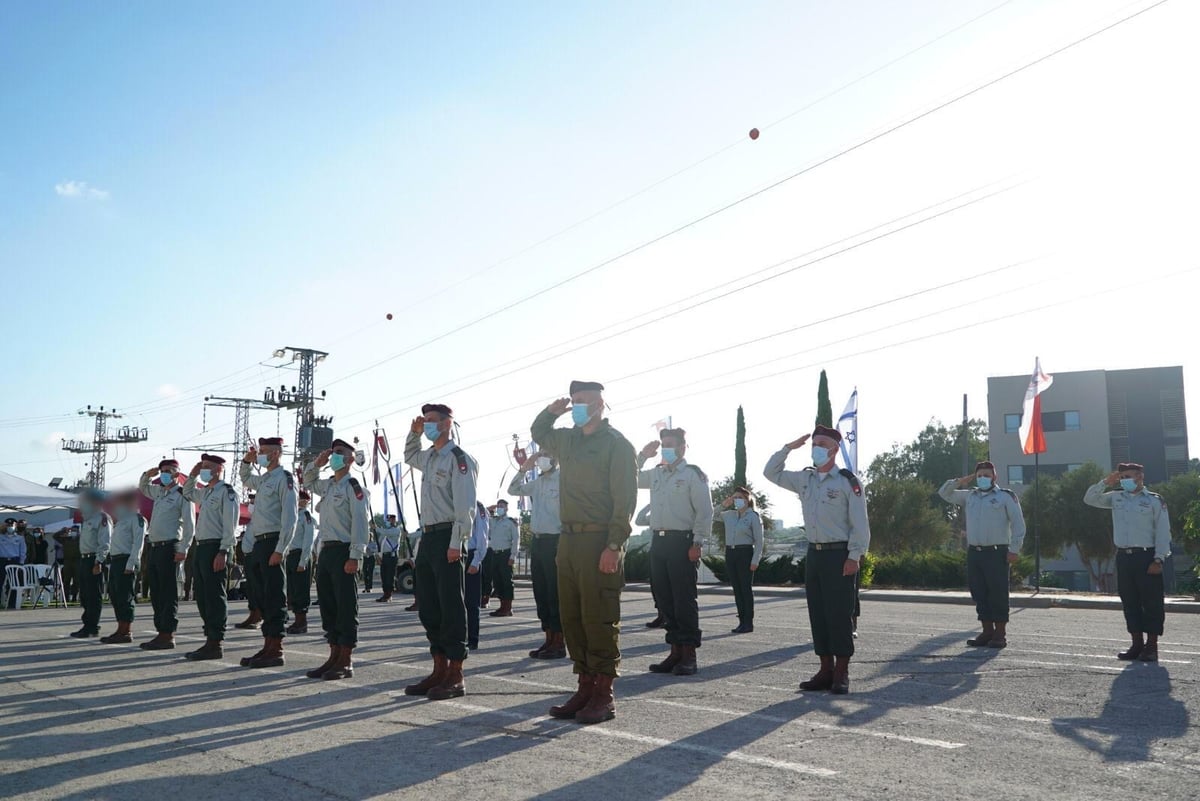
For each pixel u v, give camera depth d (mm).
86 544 12875
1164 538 9672
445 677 7379
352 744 5488
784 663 9555
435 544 7379
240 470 9758
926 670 8875
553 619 10094
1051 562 52094
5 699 7242
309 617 17141
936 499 63625
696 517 8734
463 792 4418
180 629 14367
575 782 4598
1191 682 8094
